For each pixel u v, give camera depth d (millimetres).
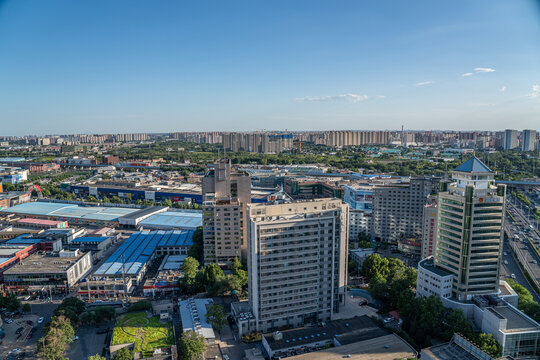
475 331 193000
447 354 151500
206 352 189750
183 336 186625
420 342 194375
